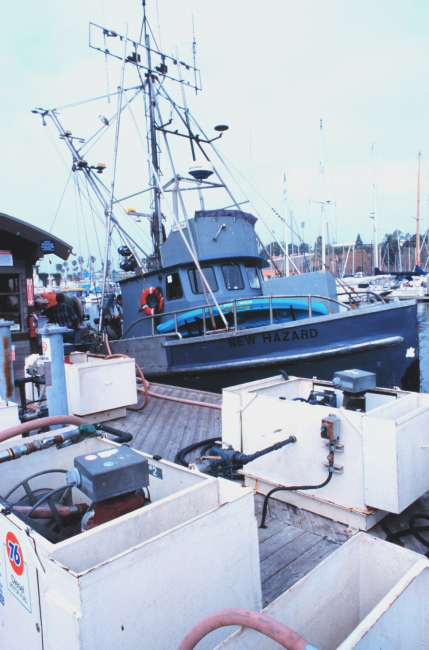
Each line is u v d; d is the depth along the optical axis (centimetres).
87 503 270
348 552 172
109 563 139
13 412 378
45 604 152
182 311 796
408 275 3969
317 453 322
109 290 1292
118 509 192
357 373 353
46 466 267
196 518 162
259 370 754
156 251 1111
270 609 140
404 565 166
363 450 293
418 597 148
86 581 133
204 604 168
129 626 144
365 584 178
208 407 650
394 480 282
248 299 817
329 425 300
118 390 583
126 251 1188
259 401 353
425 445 306
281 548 292
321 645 163
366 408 377
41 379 540
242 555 182
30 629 165
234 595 179
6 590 181
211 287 880
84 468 189
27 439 267
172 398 684
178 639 159
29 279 782
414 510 330
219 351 779
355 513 303
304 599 153
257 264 952
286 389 408
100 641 137
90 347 968
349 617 175
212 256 874
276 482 350
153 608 151
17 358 767
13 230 718
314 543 296
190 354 801
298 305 834
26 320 779
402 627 140
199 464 400
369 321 713
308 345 736
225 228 895
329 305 875
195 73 1109
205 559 166
